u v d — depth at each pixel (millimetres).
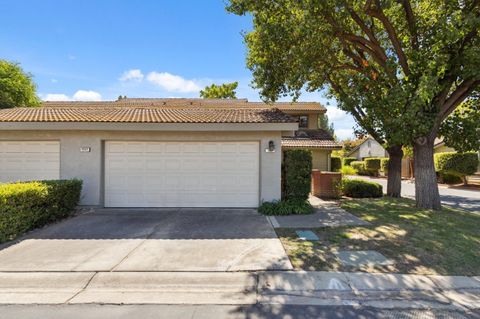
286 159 9148
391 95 7574
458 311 3283
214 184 9148
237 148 9125
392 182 12109
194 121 8664
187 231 6352
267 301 3514
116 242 5566
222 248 5191
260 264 4453
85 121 8508
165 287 3879
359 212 8406
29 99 16812
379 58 9336
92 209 8781
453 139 9047
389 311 3283
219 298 3590
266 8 8781
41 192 6594
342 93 10977
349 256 4789
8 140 8930
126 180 9102
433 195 8961
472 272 4219
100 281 3994
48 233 6199
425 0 8867
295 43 8859
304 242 5531
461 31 6957
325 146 16953
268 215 8000
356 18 8836
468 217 7707
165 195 9109
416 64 7832
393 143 8430
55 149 9000
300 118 20219
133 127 8586
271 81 10469
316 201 10758
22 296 3641
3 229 5570
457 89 8406
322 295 3656
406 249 5113
